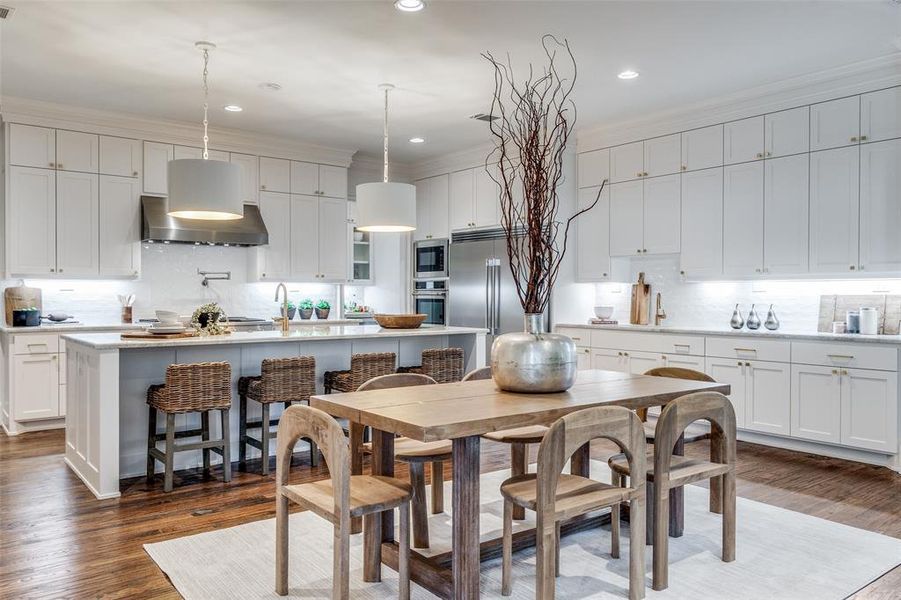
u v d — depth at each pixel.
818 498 3.72
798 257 4.89
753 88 5.03
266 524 3.26
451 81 4.89
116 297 6.23
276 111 5.71
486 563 2.82
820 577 2.68
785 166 4.95
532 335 2.82
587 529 3.23
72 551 2.90
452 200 7.46
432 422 2.18
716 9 3.65
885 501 3.67
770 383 4.86
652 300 6.23
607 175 6.25
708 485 4.00
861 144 4.55
